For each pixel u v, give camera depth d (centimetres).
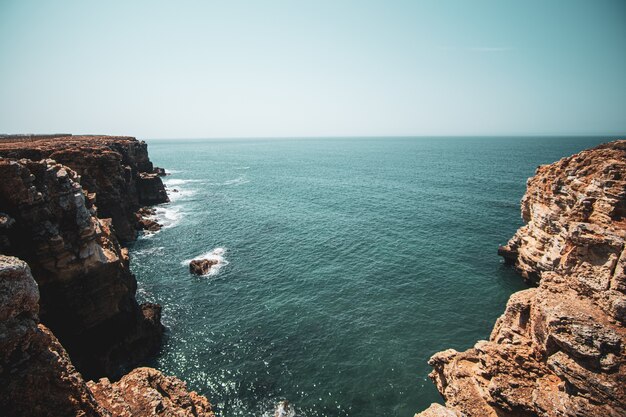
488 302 3356
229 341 2869
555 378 1573
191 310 3312
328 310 3266
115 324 2514
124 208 5194
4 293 1037
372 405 2256
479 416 1652
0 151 3753
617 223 2044
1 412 985
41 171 2145
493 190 8481
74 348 2270
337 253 4603
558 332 1530
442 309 3259
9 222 1877
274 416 2184
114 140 8019
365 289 3631
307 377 2481
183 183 11050
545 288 1845
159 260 4459
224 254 4644
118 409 1249
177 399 1525
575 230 2117
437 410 1647
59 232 2159
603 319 1596
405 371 2522
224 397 2331
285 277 3944
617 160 2434
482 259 4284
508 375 1659
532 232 3503
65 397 1080
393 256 4441
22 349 1064
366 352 2711
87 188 4478
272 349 2764
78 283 2244
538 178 3559
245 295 3566
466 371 1848
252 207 7381
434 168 13638
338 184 10294
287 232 5541
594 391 1374
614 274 1794
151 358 2695
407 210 6688
